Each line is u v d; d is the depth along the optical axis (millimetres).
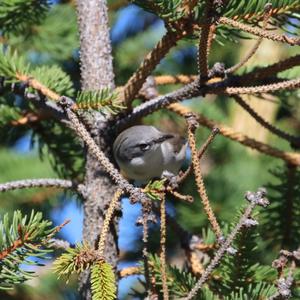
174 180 6867
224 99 15562
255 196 6586
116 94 7789
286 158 9695
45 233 6805
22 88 8797
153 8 7492
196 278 8500
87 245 6457
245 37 7844
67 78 9602
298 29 8562
